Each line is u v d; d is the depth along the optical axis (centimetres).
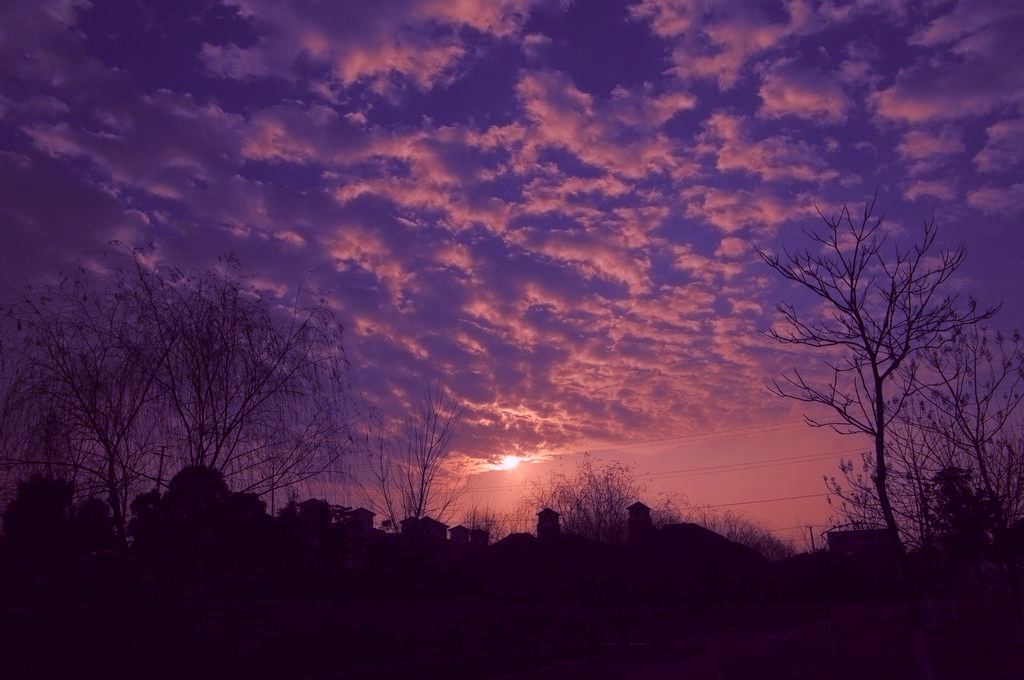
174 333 1599
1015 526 1875
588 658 2739
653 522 5219
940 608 3881
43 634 1602
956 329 1271
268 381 1659
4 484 1466
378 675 2116
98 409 1509
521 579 3694
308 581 2653
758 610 4947
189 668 1689
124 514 1522
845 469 1588
